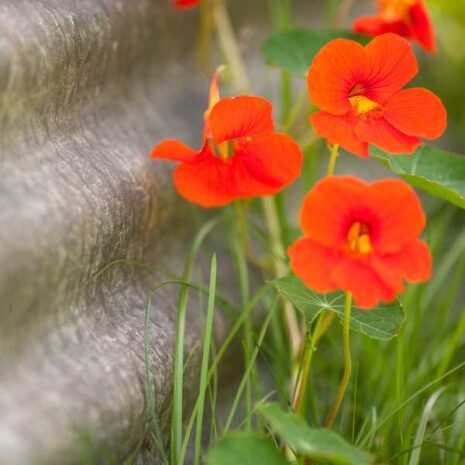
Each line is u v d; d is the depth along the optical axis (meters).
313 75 0.88
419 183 0.95
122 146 0.96
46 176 0.87
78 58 0.92
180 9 1.07
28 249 0.84
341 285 0.84
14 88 0.86
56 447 0.83
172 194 1.00
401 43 0.88
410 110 0.90
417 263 0.85
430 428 0.98
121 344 0.89
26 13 0.88
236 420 0.99
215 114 0.88
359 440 0.95
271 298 1.04
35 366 0.85
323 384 1.02
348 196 0.84
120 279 0.93
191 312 0.97
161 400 0.90
